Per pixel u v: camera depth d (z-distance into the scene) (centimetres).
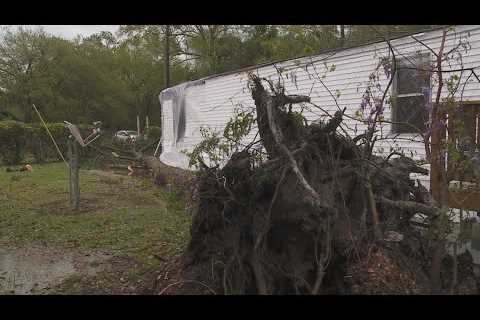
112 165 1733
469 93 671
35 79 3127
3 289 478
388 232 410
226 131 428
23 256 602
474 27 659
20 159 1947
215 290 393
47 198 1041
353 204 396
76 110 3441
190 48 3616
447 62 604
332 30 1588
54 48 3291
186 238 666
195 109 1473
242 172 384
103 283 490
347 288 384
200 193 398
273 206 369
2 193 1116
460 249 469
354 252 368
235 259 375
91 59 3925
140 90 4297
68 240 678
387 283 386
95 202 988
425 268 418
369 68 830
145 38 3594
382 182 430
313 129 403
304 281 354
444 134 430
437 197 502
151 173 1042
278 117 397
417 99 712
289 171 371
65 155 2062
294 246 373
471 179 448
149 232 719
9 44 3148
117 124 4100
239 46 3153
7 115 2870
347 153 416
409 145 711
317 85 945
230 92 1264
